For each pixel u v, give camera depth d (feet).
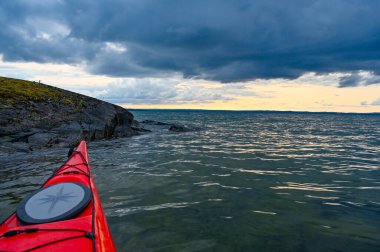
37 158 34.40
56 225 8.57
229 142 58.08
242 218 16.05
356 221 15.80
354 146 54.29
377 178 26.53
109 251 8.18
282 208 17.85
